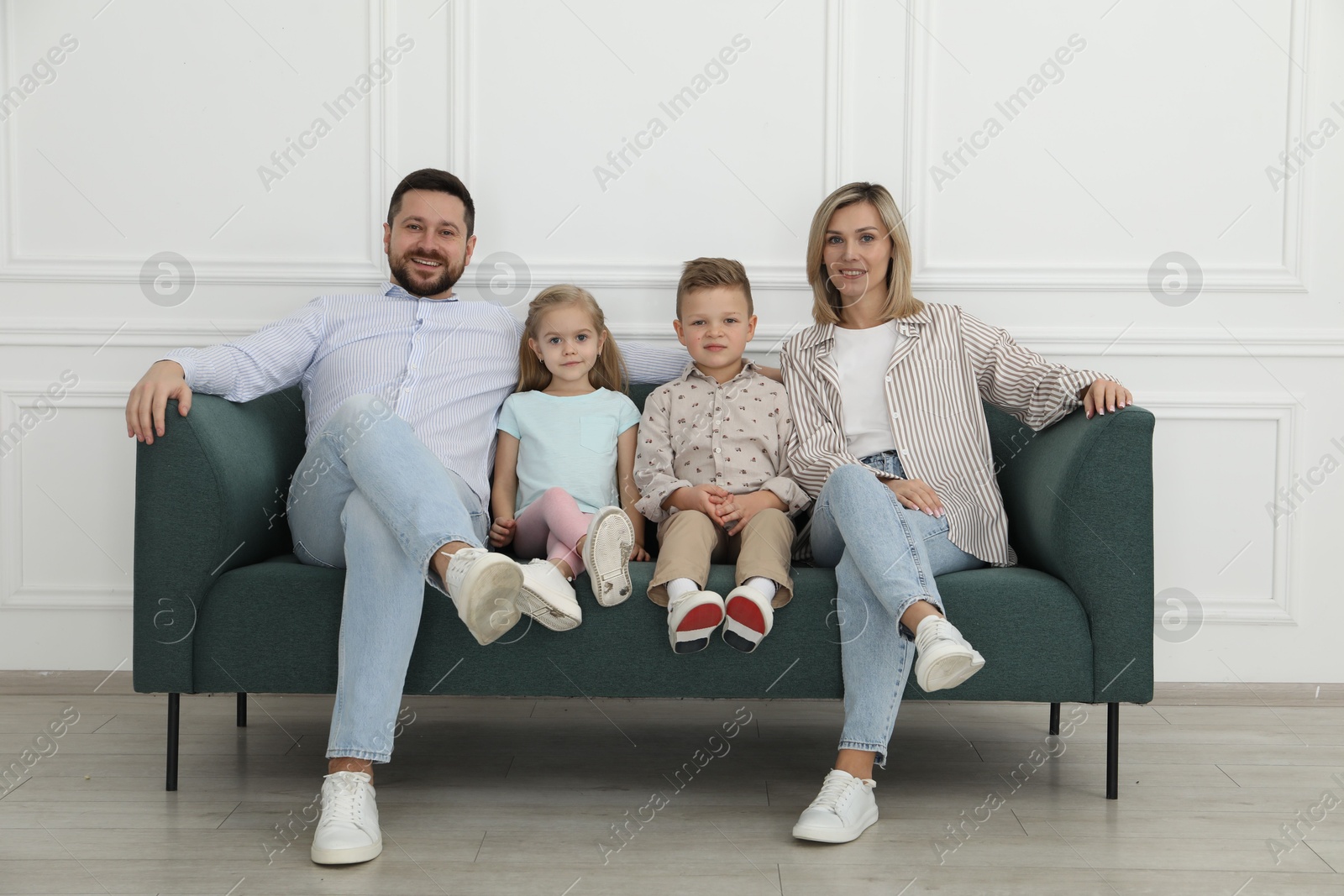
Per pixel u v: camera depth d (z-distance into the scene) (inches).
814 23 87.3
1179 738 78.1
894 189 88.0
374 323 78.0
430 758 73.0
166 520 61.9
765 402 75.4
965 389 74.3
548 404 76.3
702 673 62.3
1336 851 55.7
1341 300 87.4
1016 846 56.4
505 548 74.5
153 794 64.0
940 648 54.2
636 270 88.5
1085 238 88.1
